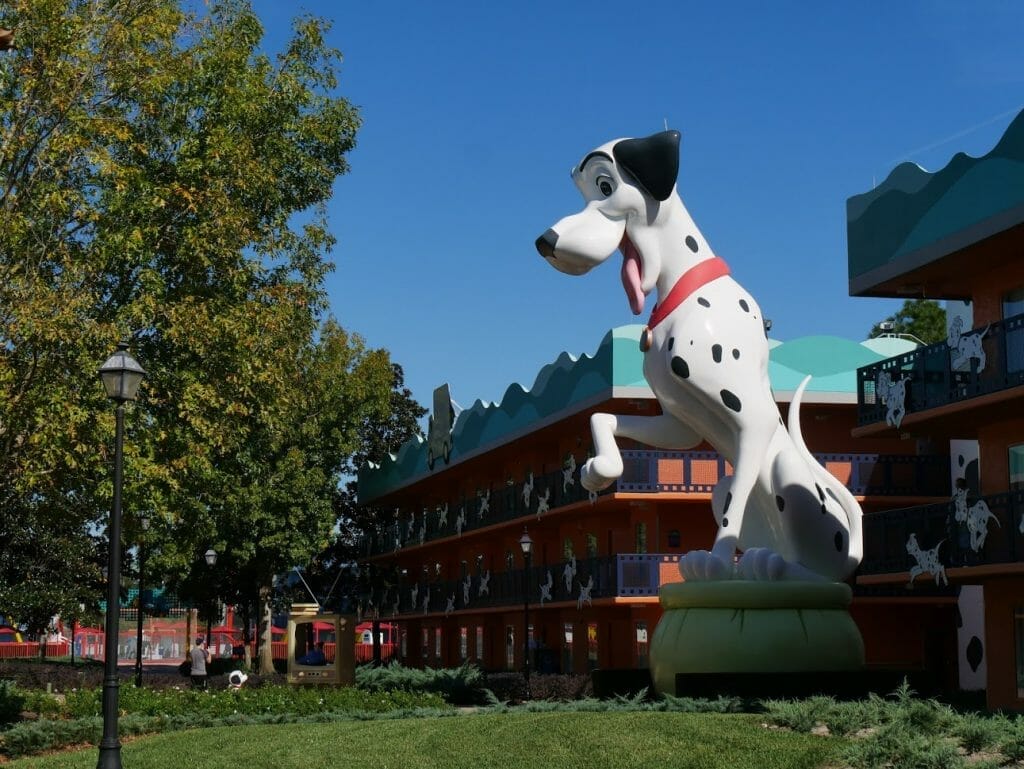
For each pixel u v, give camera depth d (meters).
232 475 34.06
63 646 66.31
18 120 21.25
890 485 32.78
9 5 21.09
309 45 29.31
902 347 35.31
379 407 50.38
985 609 23.61
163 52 23.28
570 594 36.09
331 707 22.45
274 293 24.53
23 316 20.20
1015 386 20.30
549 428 38.53
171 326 22.59
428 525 51.50
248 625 52.59
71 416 20.48
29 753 18.17
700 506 34.69
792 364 34.19
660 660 18.36
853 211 24.59
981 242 21.06
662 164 18.52
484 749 14.55
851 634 18.25
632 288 18.73
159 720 20.56
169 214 23.42
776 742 13.08
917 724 12.86
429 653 56.47
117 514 14.08
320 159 29.52
